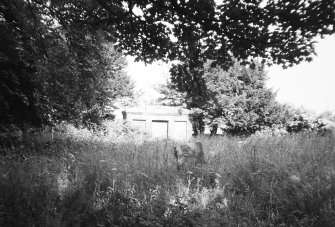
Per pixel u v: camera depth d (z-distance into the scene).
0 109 10.97
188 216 5.85
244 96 27.55
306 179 6.73
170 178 7.94
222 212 6.13
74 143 13.47
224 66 6.20
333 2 4.72
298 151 9.44
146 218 5.86
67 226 5.45
